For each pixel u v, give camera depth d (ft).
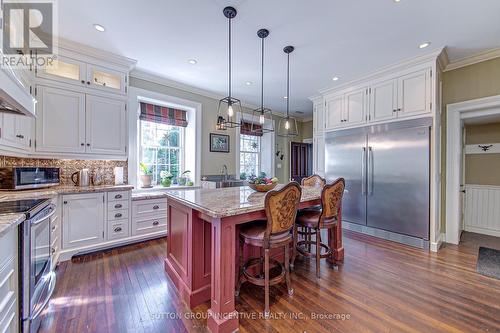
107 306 6.12
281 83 13.57
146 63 11.17
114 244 10.14
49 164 9.97
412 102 10.61
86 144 9.85
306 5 7.02
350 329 5.30
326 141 14.51
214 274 5.45
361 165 12.54
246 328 5.39
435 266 8.52
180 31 8.48
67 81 9.37
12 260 4.38
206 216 5.79
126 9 7.23
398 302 6.31
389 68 11.25
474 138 13.56
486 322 5.50
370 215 12.14
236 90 14.88
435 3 6.88
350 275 7.86
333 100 14.16
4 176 7.79
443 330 5.24
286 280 6.68
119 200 10.28
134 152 12.19
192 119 14.89
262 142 20.39
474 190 13.51
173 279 7.35
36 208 5.38
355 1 6.83
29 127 8.42
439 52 9.63
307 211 8.86
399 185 11.03
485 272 8.02
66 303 6.22
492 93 9.91
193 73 12.31
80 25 8.09
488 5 6.95
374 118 12.01
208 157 15.60
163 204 11.80
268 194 5.74
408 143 10.72
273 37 8.84
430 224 10.15
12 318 4.29
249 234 6.32
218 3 6.97
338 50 9.75
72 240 9.03
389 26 8.09
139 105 12.82
